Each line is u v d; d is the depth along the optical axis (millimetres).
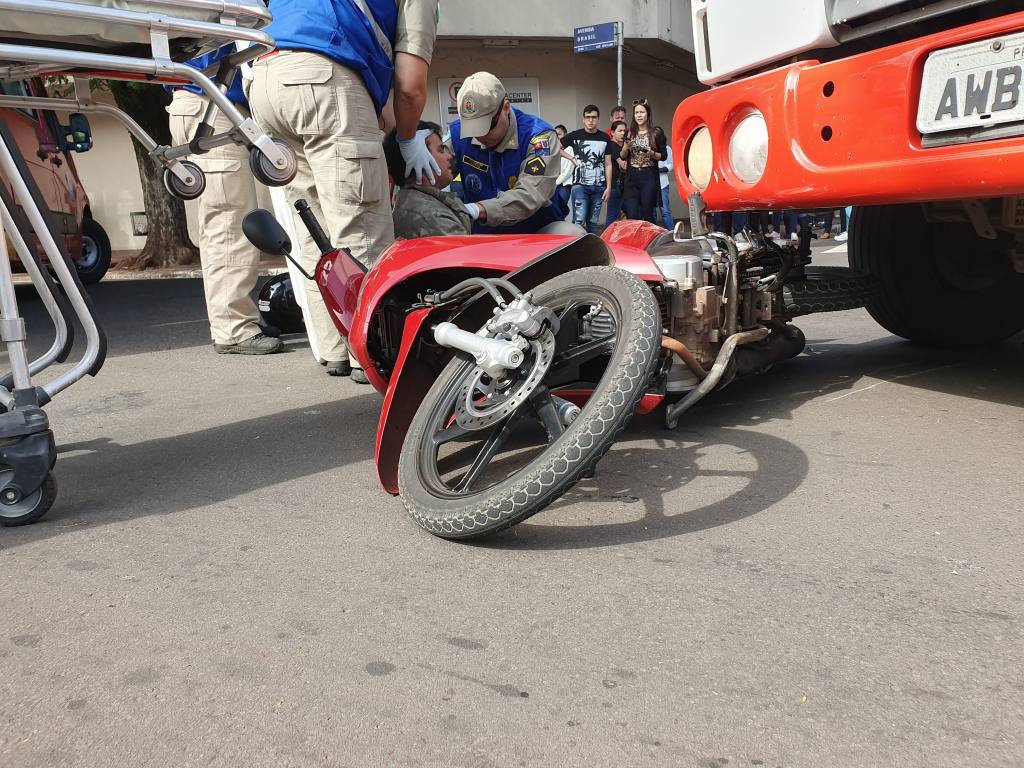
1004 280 3738
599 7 16016
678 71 20281
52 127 9719
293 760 1289
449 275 2717
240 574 1941
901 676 1444
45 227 2445
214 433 3242
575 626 1646
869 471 2426
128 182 18859
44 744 1348
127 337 6070
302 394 3854
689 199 3205
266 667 1544
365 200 3564
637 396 1861
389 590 1827
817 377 3541
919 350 3994
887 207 3574
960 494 2234
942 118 2273
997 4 2213
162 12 2148
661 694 1418
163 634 1676
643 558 1932
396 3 3605
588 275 2195
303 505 2387
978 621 1611
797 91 2660
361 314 2625
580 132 10328
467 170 4238
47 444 2293
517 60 17359
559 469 1835
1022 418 2854
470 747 1305
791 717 1348
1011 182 2164
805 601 1708
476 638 1617
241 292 5023
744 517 2141
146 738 1353
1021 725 1310
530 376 2053
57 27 2051
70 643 1653
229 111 2377
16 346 2328
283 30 3449
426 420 2250
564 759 1271
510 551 2000
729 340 2818
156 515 2354
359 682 1486
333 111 3463
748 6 2844
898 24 2426
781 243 3193
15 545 2164
